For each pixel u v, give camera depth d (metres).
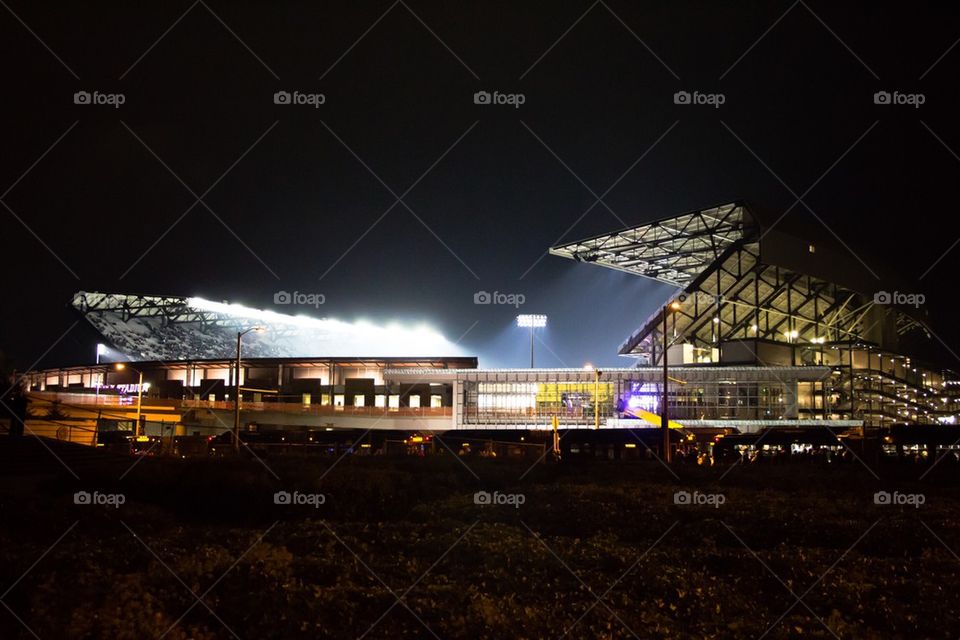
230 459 33.38
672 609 11.20
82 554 12.20
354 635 9.44
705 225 119.94
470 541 15.44
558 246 126.50
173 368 130.62
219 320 157.12
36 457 32.72
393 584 12.01
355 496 22.34
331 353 158.38
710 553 14.83
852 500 24.59
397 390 113.25
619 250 128.88
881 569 14.02
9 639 8.27
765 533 17.67
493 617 10.01
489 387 105.81
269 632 9.29
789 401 102.75
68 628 8.51
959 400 124.38
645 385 103.50
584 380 104.56
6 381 47.47
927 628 10.85
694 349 121.69
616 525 18.78
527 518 19.50
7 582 10.07
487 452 68.06
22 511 16.66
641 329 125.94
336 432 86.62
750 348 116.06
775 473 34.22
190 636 9.02
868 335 129.00
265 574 11.53
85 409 73.81
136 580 10.46
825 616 11.28
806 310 122.88
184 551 13.20
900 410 122.56
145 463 28.16
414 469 35.12
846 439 63.03
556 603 11.09
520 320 115.81
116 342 148.00
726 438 70.31
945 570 14.20
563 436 70.50
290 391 117.62
